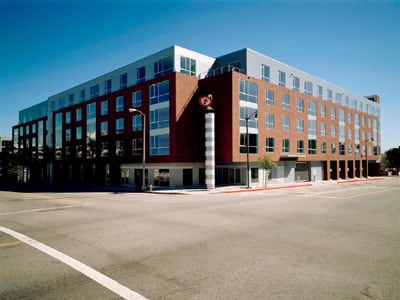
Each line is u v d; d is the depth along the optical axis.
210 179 27.89
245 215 12.86
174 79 30.27
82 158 46.19
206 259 6.77
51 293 5.05
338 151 47.81
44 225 11.13
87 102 45.41
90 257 7.02
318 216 12.59
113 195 24.08
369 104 61.97
